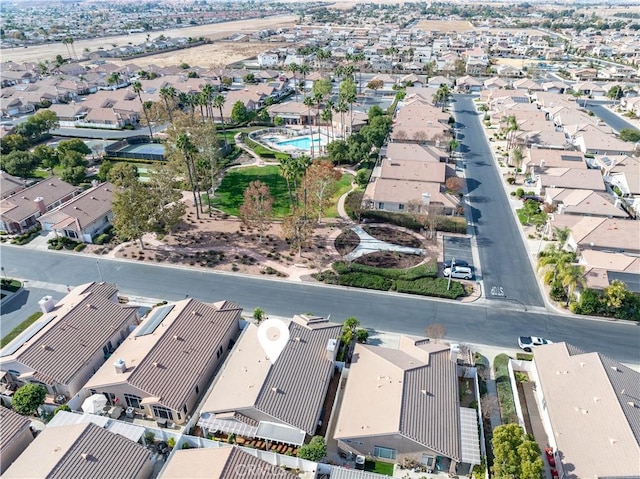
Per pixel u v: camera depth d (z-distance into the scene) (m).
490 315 61.47
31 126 129.12
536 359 49.84
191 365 49.41
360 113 148.25
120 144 125.06
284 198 94.88
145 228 73.31
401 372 45.84
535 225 83.38
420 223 81.56
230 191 98.75
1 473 40.25
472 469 40.09
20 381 49.81
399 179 96.62
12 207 84.50
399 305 63.72
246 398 43.81
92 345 52.28
